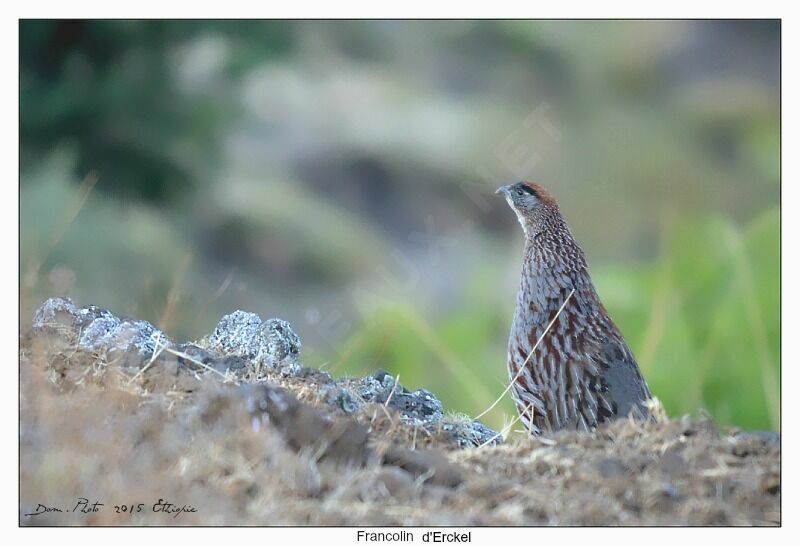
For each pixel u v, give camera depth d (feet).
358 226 69.51
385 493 20.30
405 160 76.48
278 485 19.95
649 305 50.29
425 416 26.16
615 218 76.95
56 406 21.68
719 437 24.25
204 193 57.72
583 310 31.37
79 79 51.03
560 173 79.00
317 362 39.01
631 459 22.41
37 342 25.07
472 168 77.20
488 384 50.52
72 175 51.08
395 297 59.36
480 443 25.55
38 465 20.02
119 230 51.78
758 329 47.52
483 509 20.22
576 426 30.19
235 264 62.08
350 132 77.15
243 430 20.72
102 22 50.62
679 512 20.70
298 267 63.77
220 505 19.31
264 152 72.64
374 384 26.81
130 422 21.30
